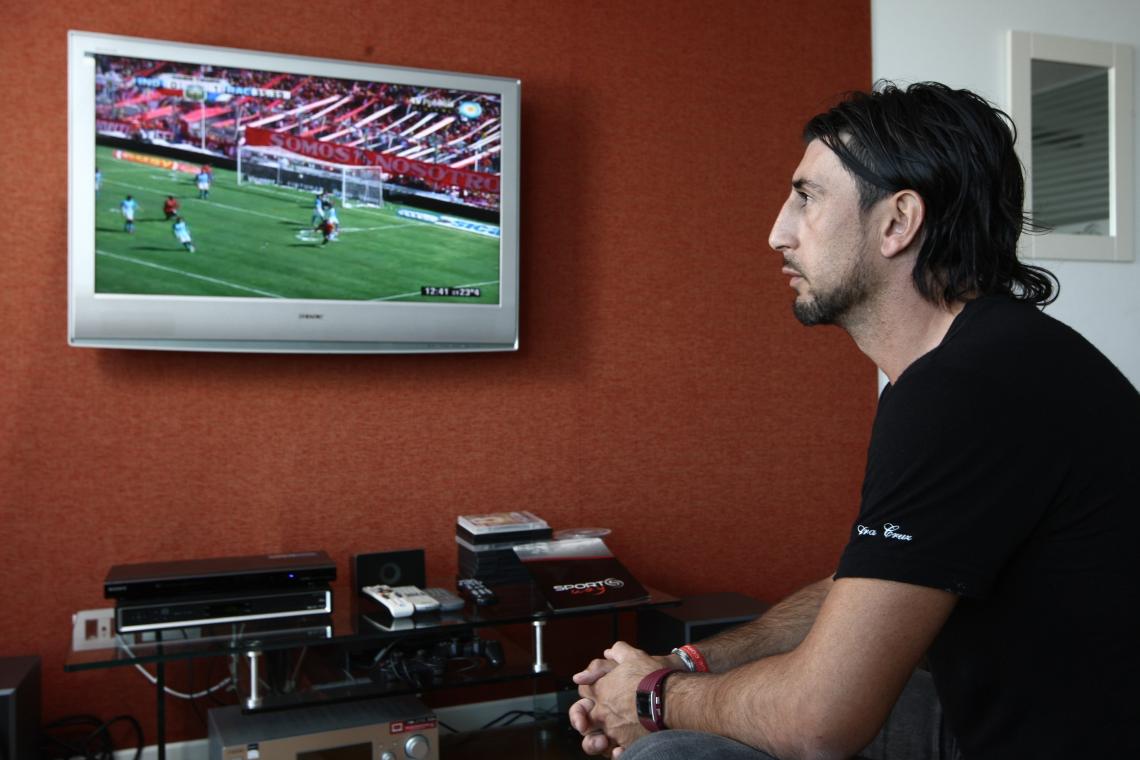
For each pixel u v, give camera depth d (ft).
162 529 9.00
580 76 10.37
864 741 3.49
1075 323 12.69
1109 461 3.35
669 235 10.75
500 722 10.10
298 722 7.52
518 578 8.94
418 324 9.37
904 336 3.99
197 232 8.66
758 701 3.69
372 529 9.64
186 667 9.08
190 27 9.03
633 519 10.61
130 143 8.43
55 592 8.70
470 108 9.49
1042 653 3.43
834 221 3.97
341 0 9.49
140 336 8.54
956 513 3.35
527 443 10.19
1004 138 3.88
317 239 9.04
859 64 11.58
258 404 9.28
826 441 11.50
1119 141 12.88
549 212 10.26
